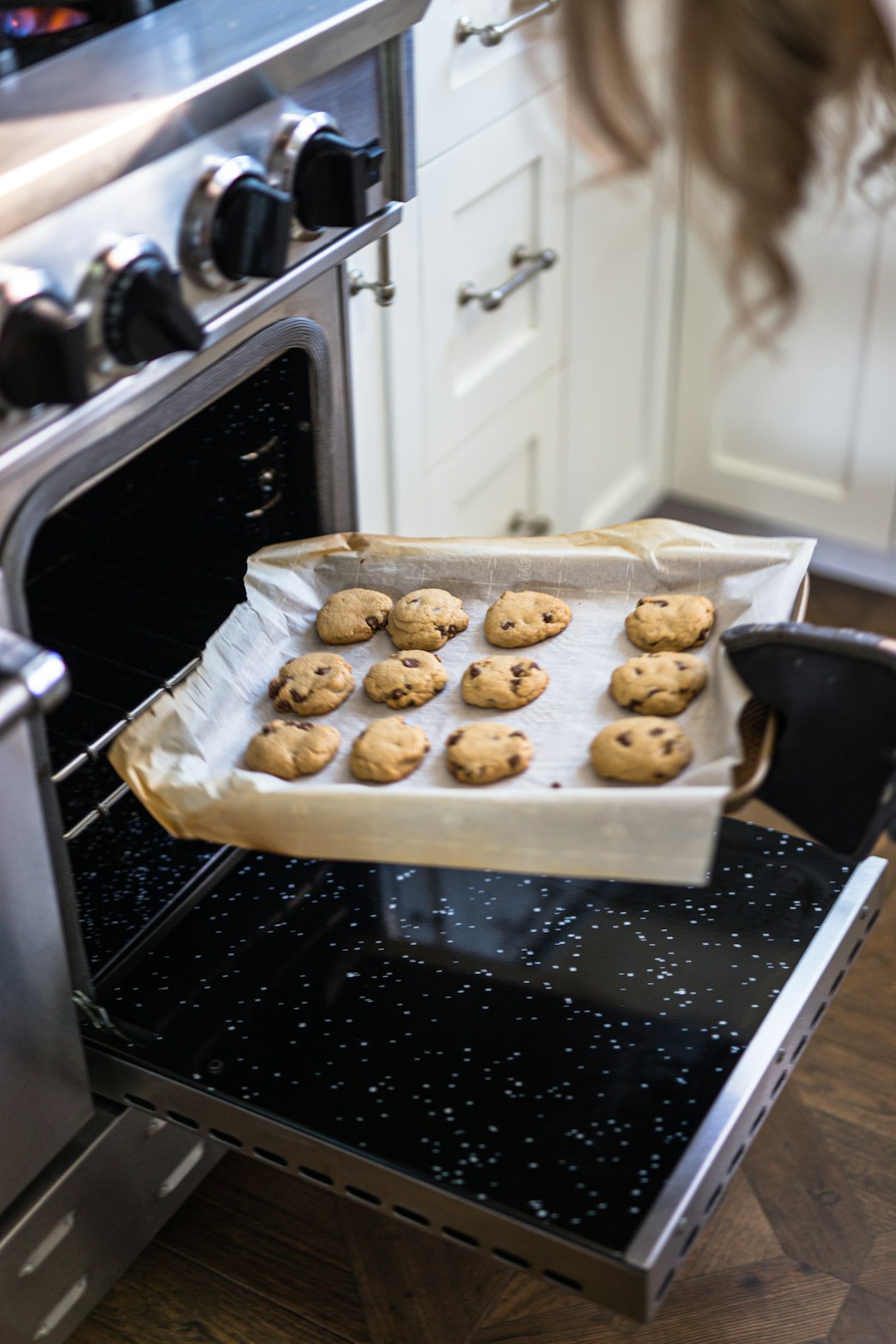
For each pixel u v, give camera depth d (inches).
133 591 42.3
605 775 33.6
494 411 58.7
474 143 49.6
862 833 29.9
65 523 41.6
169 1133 38.6
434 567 40.9
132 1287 43.1
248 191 29.3
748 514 80.7
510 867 31.1
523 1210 29.5
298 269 33.6
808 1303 42.5
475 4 46.4
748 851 40.3
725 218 12.0
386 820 31.8
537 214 56.2
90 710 43.2
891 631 74.4
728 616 37.4
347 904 39.3
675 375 77.0
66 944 33.4
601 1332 41.8
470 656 39.3
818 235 66.6
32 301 25.1
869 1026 52.0
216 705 37.3
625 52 11.7
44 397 26.3
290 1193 46.1
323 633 39.9
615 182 13.0
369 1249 44.3
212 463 39.8
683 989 35.9
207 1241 44.5
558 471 67.7
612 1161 30.7
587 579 40.0
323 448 39.9
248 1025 35.4
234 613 39.1
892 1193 45.8
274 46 29.1
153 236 28.1
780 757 30.8
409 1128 31.9
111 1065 34.8
